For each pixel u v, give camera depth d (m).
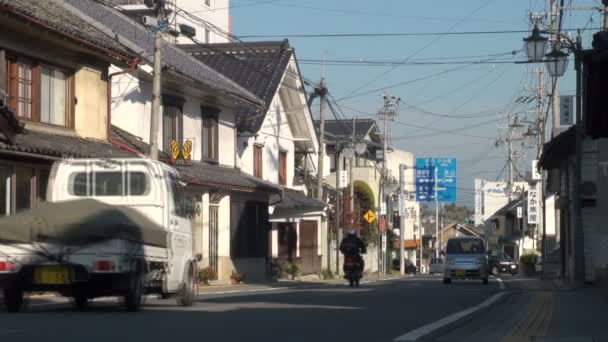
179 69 33.56
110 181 17.92
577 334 13.74
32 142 23.08
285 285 35.38
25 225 15.44
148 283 17.06
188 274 18.92
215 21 63.62
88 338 11.22
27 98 25.28
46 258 15.49
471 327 14.76
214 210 36.44
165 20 27.73
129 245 15.79
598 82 15.15
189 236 19.45
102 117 29.09
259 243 41.38
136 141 31.38
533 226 74.50
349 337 12.36
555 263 48.31
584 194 33.62
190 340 11.30
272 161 46.94
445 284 37.53
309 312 17.00
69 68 27.38
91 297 17.31
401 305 19.94
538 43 28.47
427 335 12.70
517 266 71.50
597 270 31.50
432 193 60.44
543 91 61.19
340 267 55.53
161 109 33.69
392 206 77.00
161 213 17.81
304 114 49.50
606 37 14.52
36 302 20.08
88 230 15.42
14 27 23.55
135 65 29.47
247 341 11.39
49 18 25.16
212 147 38.59
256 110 43.19
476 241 38.94
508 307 20.33
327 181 65.19
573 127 34.09
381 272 68.00
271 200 42.88
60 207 16.00
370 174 71.56
